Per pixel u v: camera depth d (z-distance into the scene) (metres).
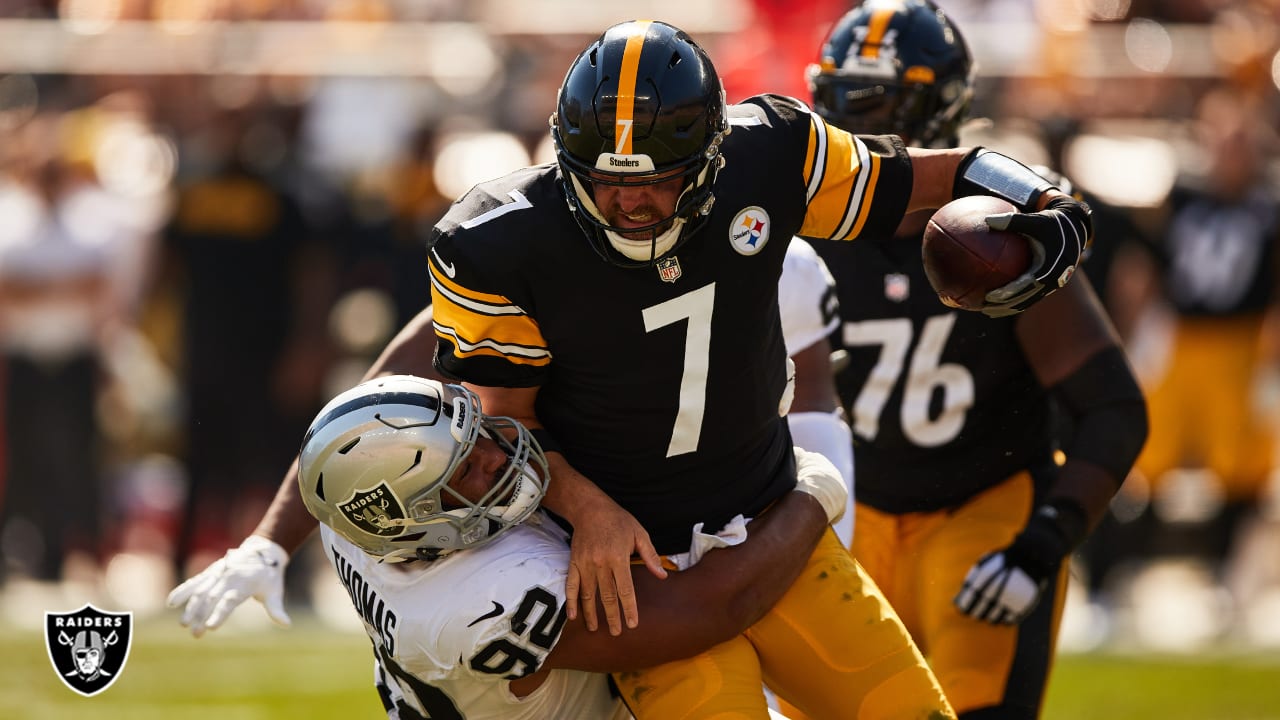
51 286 24.77
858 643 10.07
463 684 10.05
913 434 12.84
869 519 13.04
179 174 24.98
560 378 9.80
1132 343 24.66
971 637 12.11
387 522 9.38
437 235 9.42
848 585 10.25
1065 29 26.98
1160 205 24.53
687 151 9.01
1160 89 26.56
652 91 8.95
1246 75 26.47
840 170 9.78
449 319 9.50
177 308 25.80
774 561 9.99
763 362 9.84
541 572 9.60
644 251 9.16
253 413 24.89
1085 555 24.91
